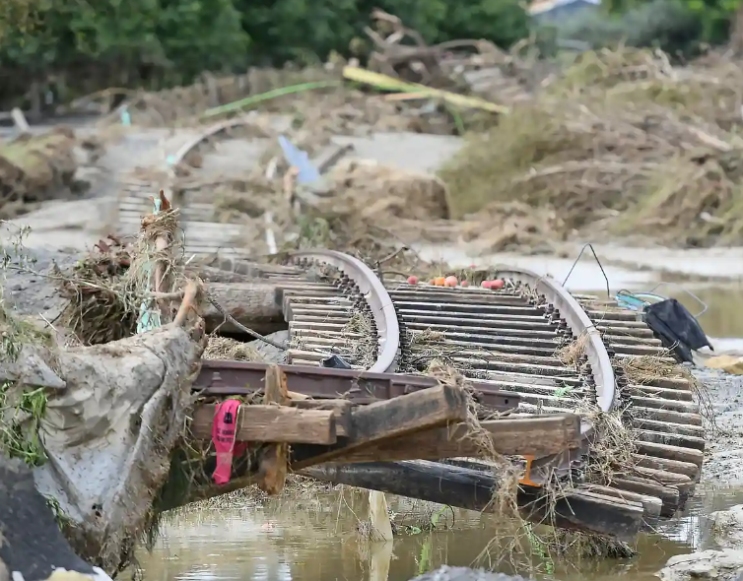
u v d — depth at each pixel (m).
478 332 14.58
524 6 84.56
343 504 11.21
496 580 7.55
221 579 9.06
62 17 59.84
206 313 15.32
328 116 56.44
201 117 58.25
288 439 7.07
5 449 6.26
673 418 11.52
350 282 17.22
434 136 57.16
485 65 66.31
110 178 44.12
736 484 11.98
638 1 86.50
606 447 9.91
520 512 8.76
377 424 7.25
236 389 7.67
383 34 76.00
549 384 12.02
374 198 38.50
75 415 6.62
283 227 32.25
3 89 62.03
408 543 10.06
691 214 38.34
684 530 10.45
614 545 9.66
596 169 41.53
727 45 77.12
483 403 8.30
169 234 9.36
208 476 7.54
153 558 9.64
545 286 16.48
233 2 73.81
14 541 5.94
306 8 75.25
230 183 37.59
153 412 6.87
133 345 7.09
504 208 39.78
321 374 7.96
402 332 13.90
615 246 37.41
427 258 32.31
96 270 10.28
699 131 41.47
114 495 6.56
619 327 14.98
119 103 64.25
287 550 9.90
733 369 17.31
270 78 63.91
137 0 63.12
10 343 6.48
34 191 40.22
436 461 9.11
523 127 43.97
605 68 51.03
